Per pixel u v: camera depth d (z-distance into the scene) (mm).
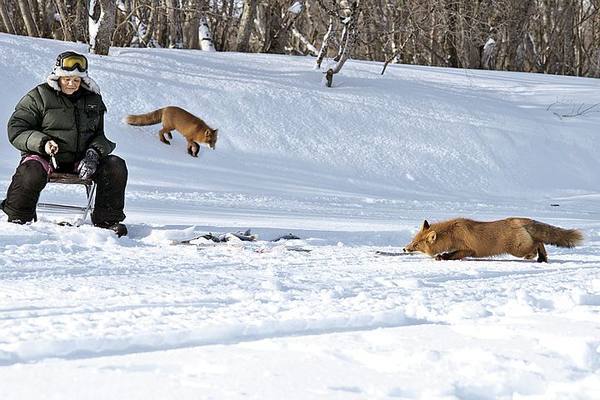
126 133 28156
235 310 5656
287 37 51875
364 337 4840
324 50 36312
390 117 33406
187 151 28094
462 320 5602
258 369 3982
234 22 47688
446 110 34844
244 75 34188
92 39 33469
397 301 6281
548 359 4340
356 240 13508
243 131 30391
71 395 3480
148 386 3633
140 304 5910
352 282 7730
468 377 3912
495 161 32344
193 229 12367
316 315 5480
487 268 9625
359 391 3676
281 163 29109
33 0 45406
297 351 4402
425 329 5121
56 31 46281
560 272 9477
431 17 45469
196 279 7645
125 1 44094
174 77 32406
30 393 3500
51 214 14508
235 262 9445
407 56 50250
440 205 23781
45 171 11938
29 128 11969
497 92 38688
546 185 31562
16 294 6293
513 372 3998
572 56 55594
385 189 28562
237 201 20516
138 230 12711
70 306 5766
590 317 5656
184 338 4785
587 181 32375
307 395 3562
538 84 40906
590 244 13930
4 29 47812
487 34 47438
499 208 24297
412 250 10797
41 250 9656
